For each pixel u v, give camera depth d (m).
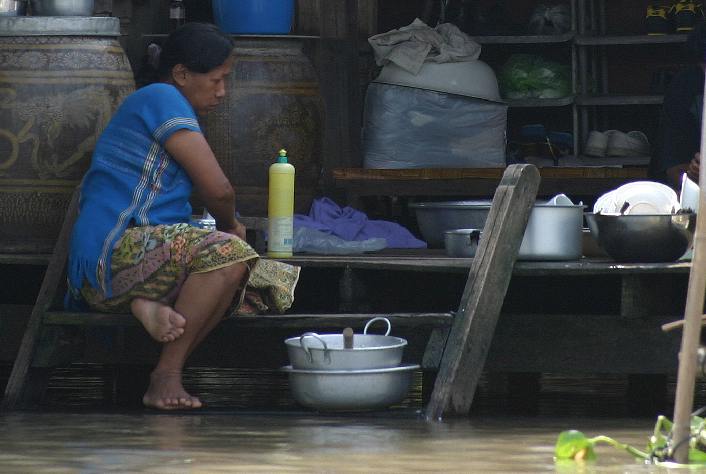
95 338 13.48
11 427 10.98
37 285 15.95
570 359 12.83
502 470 8.91
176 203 12.53
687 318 8.95
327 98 21.44
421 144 21.66
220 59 12.73
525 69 24.27
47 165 14.56
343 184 20.81
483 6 25.55
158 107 12.42
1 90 14.55
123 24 18.72
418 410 12.14
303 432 10.70
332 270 15.22
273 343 13.36
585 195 22.73
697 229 8.84
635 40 24.33
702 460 9.33
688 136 17.75
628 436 10.80
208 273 11.88
